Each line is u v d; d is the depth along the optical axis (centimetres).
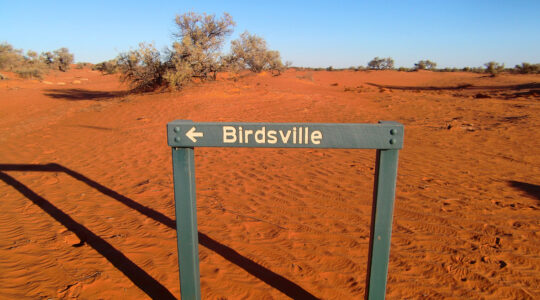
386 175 240
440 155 826
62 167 743
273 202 530
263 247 396
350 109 1611
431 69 7894
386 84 4631
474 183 615
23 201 547
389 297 305
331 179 637
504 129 1148
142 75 2131
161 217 484
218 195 564
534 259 365
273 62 4409
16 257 372
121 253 385
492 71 5759
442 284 325
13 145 953
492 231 429
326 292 314
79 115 1440
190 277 268
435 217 470
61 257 374
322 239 414
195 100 1678
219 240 413
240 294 310
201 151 878
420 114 1498
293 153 853
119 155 843
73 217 485
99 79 4488
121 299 304
